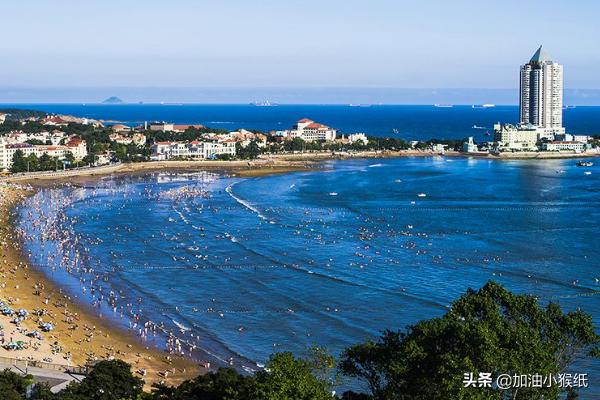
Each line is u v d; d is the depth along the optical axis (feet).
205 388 397.60
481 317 330.34
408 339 326.03
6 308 595.06
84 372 465.88
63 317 596.70
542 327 330.75
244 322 580.71
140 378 447.83
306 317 588.50
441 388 279.28
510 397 300.40
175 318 595.06
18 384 409.49
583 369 442.91
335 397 347.15
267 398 298.35
